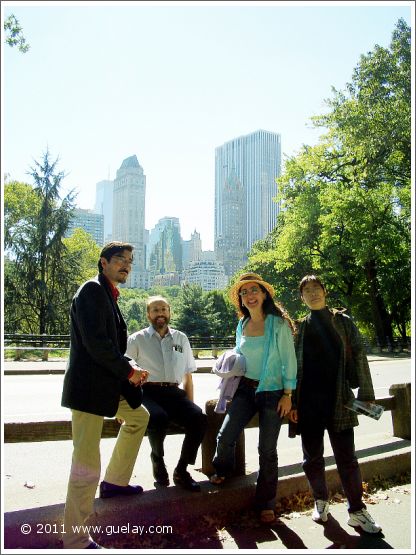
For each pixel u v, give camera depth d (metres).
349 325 4.36
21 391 11.30
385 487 5.12
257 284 4.59
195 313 51.75
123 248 3.86
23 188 43.69
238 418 4.35
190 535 3.92
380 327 35.28
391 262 35.69
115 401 3.58
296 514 4.41
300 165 38.19
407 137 30.44
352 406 4.19
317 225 36.22
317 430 4.30
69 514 3.50
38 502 3.96
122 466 4.01
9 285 34.53
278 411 4.27
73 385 3.53
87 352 3.56
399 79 30.84
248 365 4.48
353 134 31.80
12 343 20.95
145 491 4.19
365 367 4.30
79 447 3.54
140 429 3.98
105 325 3.54
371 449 5.64
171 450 6.62
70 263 36.53
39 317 35.25
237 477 4.64
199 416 4.36
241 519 4.25
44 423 4.00
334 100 35.91
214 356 24.25
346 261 36.97
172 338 4.77
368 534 4.04
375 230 33.62
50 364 17.66
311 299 4.39
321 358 4.33
